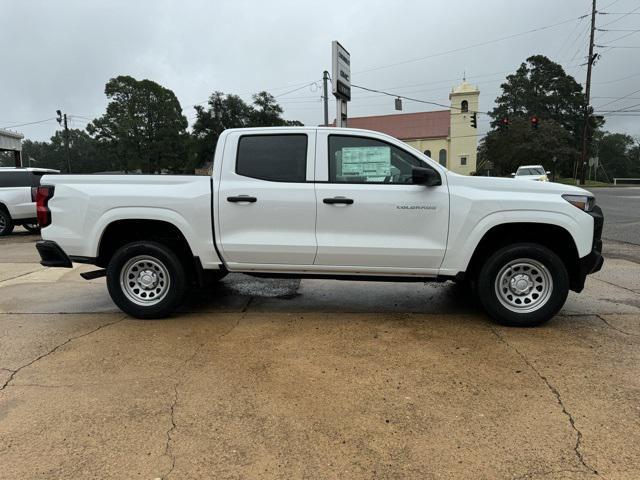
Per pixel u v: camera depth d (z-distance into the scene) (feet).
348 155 15.89
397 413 10.39
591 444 9.20
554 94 236.43
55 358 13.47
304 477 8.33
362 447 9.19
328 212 15.65
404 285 22.09
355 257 15.79
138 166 196.34
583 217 15.06
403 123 236.02
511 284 15.66
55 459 8.84
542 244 16.14
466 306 18.45
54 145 329.72
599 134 307.58
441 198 15.33
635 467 8.52
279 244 15.85
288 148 16.03
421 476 8.34
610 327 15.72
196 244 16.21
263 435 9.61
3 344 14.60
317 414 10.37
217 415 10.36
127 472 8.48
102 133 198.90
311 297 19.97
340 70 39.47
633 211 56.75
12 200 43.32
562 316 16.96
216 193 15.97
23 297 20.45
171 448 9.18
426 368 12.62
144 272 16.85
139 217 16.17
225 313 17.70
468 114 216.13
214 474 8.42
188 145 194.70
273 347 14.20
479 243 15.87
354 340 14.73
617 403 10.72
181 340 14.84
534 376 12.07
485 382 11.78
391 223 15.52
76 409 10.62
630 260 27.58
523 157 181.27
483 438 9.43
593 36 138.10
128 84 196.65
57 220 16.62
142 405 10.78
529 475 8.34
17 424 10.02
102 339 14.97
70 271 26.18
